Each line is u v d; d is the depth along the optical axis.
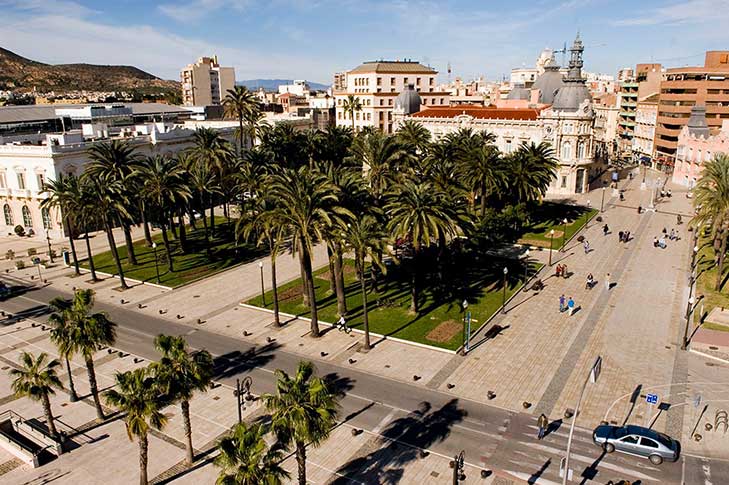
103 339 37.53
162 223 70.50
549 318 55.72
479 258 74.88
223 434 37.34
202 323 55.72
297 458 28.20
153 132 101.06
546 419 36.72
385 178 70.19
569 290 63.62
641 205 108.38
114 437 37.53
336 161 107.56
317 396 27.06
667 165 148.00
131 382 30.53
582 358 47.28
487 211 87.44
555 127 116.75
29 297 63.66
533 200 98.69
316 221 48.91
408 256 74.94
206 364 33.09
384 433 37.25
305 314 57.19
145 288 66.06
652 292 62.69
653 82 177.25
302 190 48.22
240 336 52.62
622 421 38.25
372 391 42.44
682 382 43.31
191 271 71.50
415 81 191.38
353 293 62.75
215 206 107.50
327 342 51.00
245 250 80.06
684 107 145.00
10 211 91.94
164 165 70.94
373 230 49.22
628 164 164.75
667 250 79.19
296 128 149.88
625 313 56.78
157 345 31.80
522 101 152.88
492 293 62.47
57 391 43.41
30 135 106.31
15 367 47.03
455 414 39.28
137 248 82.25
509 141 125.50
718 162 63.53
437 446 35.84
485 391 42.25
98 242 86.12
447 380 43.94
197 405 41.09
